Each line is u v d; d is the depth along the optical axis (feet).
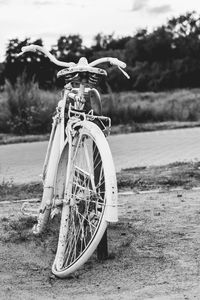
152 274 13.43
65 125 15.37
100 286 12.78
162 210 20.35
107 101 78.23
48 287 12.88
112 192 12.63
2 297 12.28
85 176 13.66
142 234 16.96
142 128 67.56
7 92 70.49
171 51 209.36
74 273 13.64
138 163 37.17
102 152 13.03
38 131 66.90
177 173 28.58
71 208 13.88
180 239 16.29
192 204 21.27
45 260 14.92
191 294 12.05
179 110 81.51
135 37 217.15
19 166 38.60
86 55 193.57
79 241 13.60
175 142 50.65
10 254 15.49
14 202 23.57
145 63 203.92
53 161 15.58
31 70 133.59
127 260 14.51
